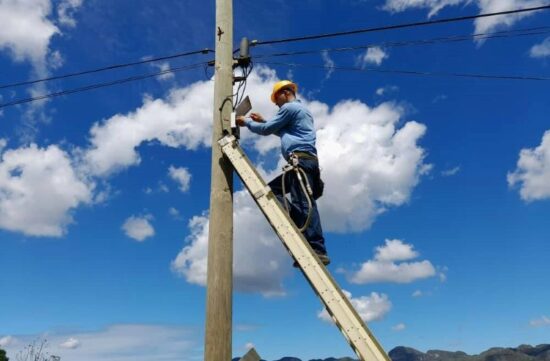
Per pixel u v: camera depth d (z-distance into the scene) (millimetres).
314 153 5203
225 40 6402
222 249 5207
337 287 3996
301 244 4363
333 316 3891
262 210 4730
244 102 5816
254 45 6930
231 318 5020
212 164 5629
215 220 5336
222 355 4797
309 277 4137
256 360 4324
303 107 5355
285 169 4996
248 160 5180
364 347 3668
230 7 6645
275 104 5734
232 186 5555
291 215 4977
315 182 5199
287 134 5270
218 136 5734
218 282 5066
